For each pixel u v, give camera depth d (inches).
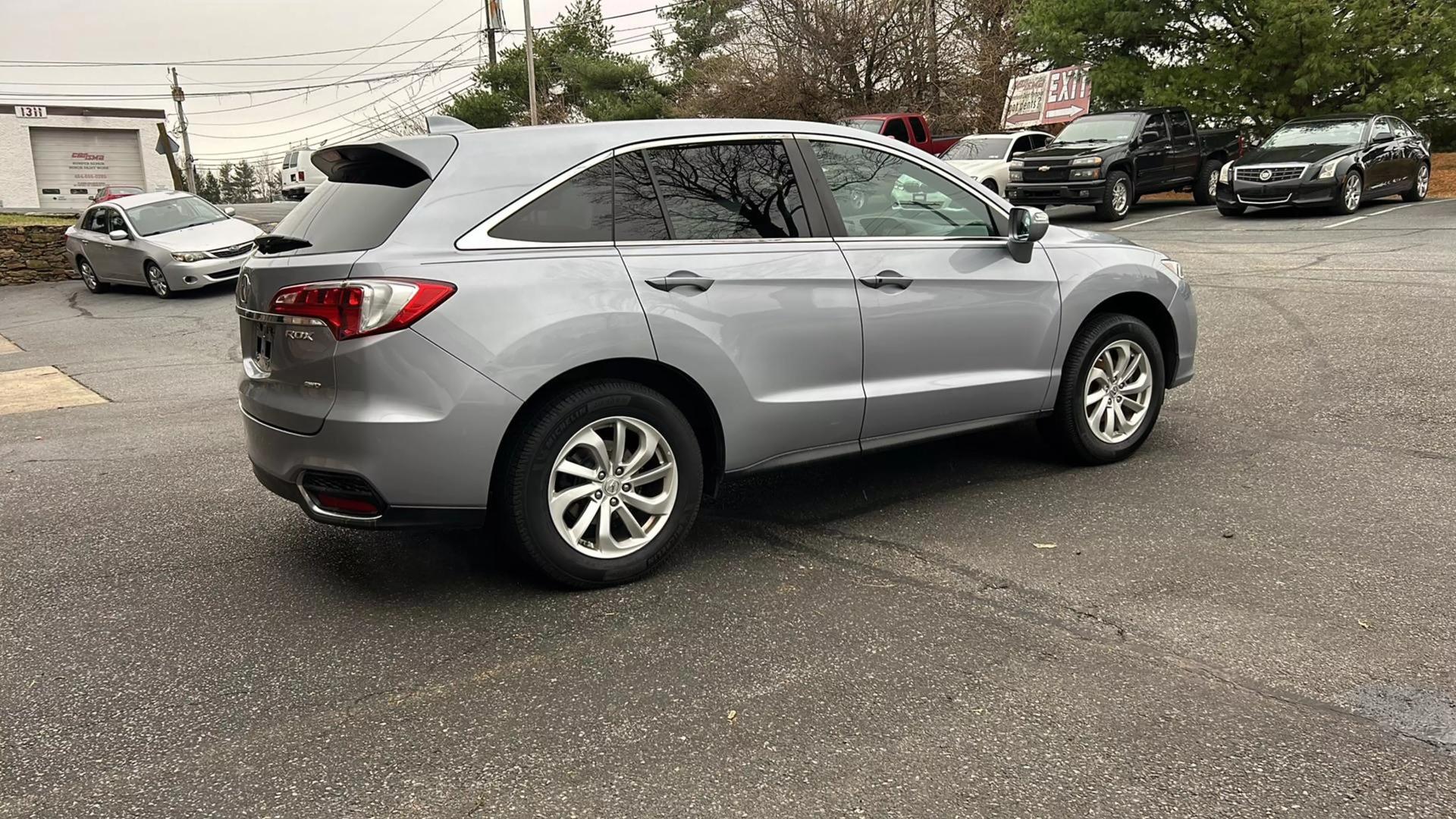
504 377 138.9
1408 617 135.3
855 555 164.9
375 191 149.0
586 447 149.6
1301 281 425.1
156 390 344.2
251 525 189.9
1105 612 140.3
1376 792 99.3
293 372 142.7
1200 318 361.7
